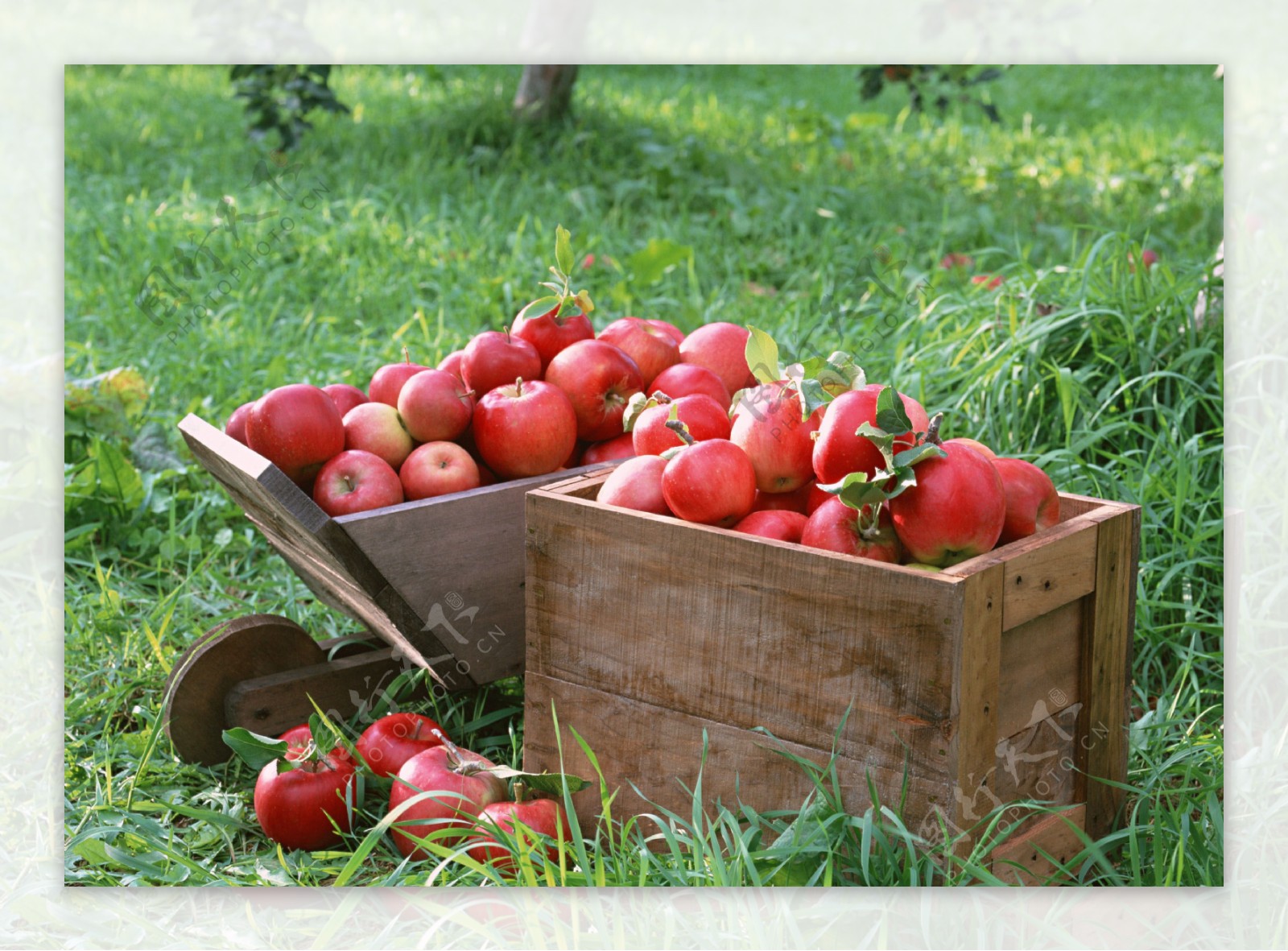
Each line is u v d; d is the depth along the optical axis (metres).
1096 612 2.01
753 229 5.88
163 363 4.36
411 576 2.23
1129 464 3.05
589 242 5.30
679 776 2.03
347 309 5.00
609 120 7.47
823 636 1.85
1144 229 6.03
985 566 1.77
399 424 2.41
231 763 2.51
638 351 2.57
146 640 2.90
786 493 2.11
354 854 2.01
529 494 2.12
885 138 8.05
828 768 1.88
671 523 1.97
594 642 2.09
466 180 6.41
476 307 4.84
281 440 2.27
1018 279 3.73
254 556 3.52
